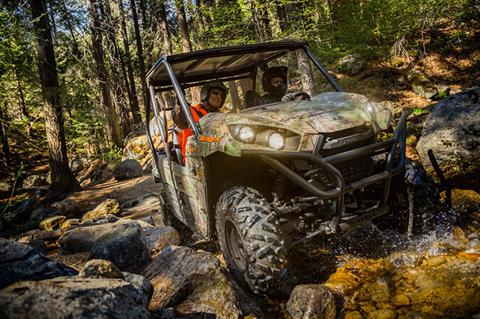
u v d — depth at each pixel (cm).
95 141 1780
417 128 643
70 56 1380
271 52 434
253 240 242
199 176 310
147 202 759
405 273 267
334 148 256
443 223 322
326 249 332
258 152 253
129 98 2380
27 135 1627
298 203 277
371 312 228
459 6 1025
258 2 1059
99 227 439
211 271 266
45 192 1357
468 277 241
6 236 725
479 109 503
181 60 364
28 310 155
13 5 1052
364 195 315
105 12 2042
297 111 282
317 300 228
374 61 1122
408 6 1002
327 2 1145
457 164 453
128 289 195
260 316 242
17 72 1162
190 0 1341
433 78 954
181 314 236
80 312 162
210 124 290
